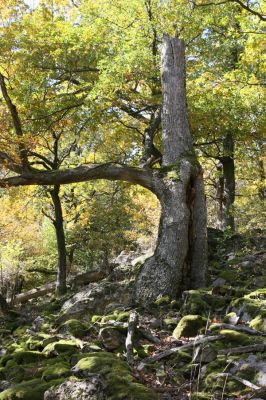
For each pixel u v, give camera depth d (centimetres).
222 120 1791
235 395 532
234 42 1880
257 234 1581
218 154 2150
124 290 1130
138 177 1181
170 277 1069
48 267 2639
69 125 1597
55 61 1612
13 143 1184
